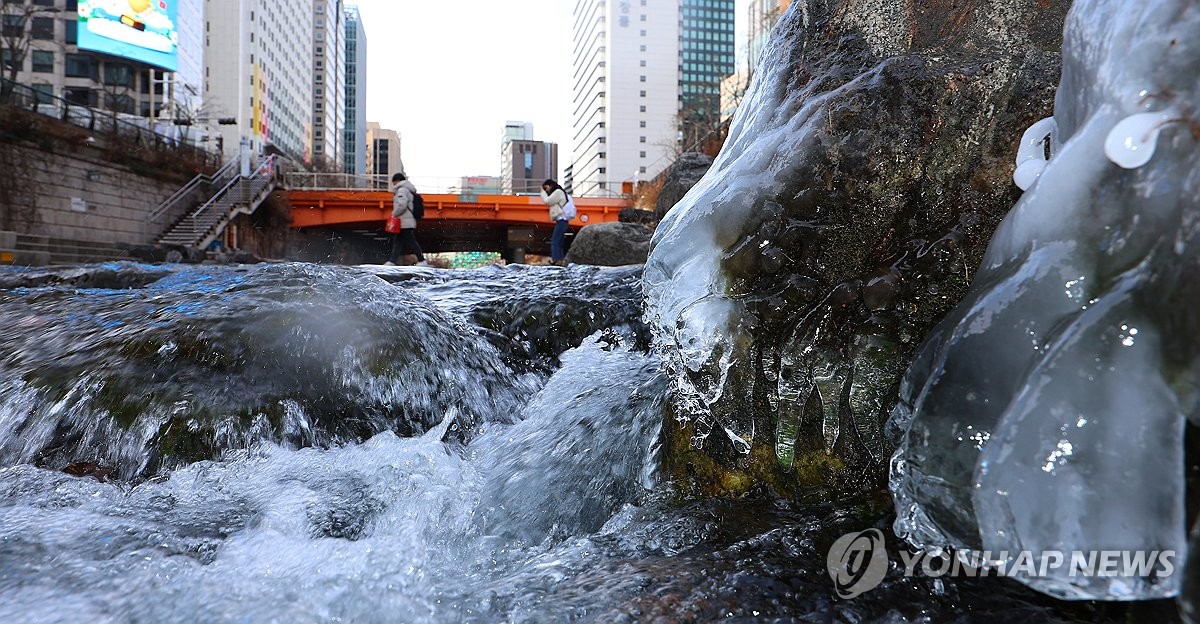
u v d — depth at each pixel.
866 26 2.47
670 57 116.38
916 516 1.48
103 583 1.76
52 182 24.25
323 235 43.09
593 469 2.62
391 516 2.41
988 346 1.34
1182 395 1.03
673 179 13.28
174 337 2.95
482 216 37.34
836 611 1.57
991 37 2.32
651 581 1.73
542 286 5.17
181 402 2.66
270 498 2.42
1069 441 1.11
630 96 115.31
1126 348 1.10
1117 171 1.23
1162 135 1.14
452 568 2.07
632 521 2.23
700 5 116.50
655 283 2.33
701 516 2.12
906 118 2.17
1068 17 1.53
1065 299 1.24
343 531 2.30
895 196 2.15
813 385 2.14
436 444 2.97
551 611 1.64
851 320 2.11
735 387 2.22
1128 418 1.07
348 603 1.75
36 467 2.53
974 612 1.54
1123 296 1.13
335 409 2.92
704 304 2.22
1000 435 1.19
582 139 136.75
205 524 2.21
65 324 3.35
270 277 3.68
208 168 33.47
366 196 37.62
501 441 3.05
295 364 2.97
